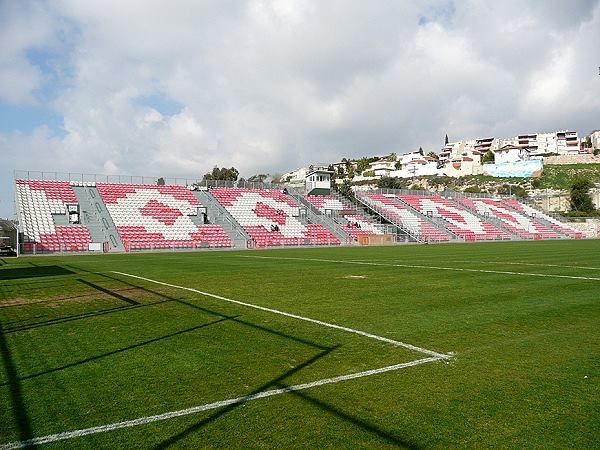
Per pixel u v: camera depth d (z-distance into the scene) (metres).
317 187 64.81
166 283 16.66
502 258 27.91
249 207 56.91
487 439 4.53
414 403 5.41
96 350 7.75
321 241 52.47
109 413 5.16
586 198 85.81
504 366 6.79
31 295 13.98
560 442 4.48
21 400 5.59
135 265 25.23
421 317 10.30
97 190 50.81
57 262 28.50
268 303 12.23
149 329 9.27
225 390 5.83
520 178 120.56
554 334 8.68
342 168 149.50
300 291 14.39
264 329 9.20
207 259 29.88
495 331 8.93
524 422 4.91
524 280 16.77
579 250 36.19
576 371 6.56
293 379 6.23
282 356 7.31
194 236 47.34
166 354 7.47
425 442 4.46
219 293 14.06
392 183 103.19
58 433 4.70
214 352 7.56
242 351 7.62
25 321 10.15
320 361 7.04
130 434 4.65
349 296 13.35
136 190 53.06
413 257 29.69
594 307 11.39
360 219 61.78
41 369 6.77
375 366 6.78
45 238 40.88
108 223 45.69
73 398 5.62
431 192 75.38
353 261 26.73
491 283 16.00
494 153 144.88
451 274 18.97
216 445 4.41
